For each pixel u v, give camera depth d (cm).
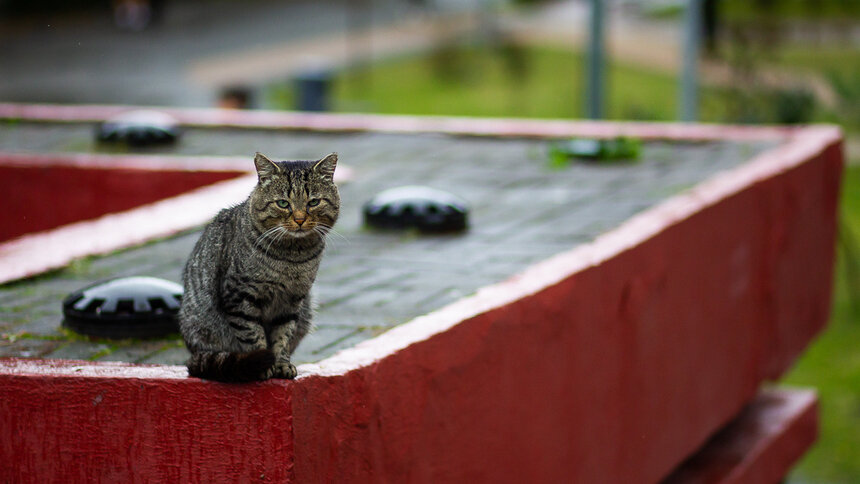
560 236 870
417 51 3938
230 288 489
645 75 3425
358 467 523
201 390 475
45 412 495
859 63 3088
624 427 823
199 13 4300
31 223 1142
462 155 1252
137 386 482
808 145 1223
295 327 517
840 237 2119
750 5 2878
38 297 683
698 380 943
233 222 509
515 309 665
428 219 881
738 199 993
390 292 711
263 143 1348
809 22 3494
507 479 674
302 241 507
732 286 998
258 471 475
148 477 489
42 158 1145
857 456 1623
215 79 3322
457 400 611
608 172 1140
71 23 4109
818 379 1905
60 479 499
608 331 786
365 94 3356
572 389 746
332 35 4038
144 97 3041
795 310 1181
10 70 3375
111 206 1133
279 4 4481
